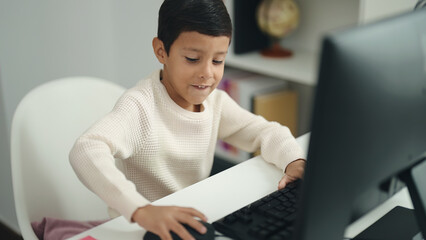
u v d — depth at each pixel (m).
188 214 0.77
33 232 1.03
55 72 1.94
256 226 0.77
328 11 2.31
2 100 1.81
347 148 0.57
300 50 2.48
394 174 0.67
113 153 0.95
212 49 0.96
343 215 0.62
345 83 0.54
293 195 0.87
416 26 0.62
